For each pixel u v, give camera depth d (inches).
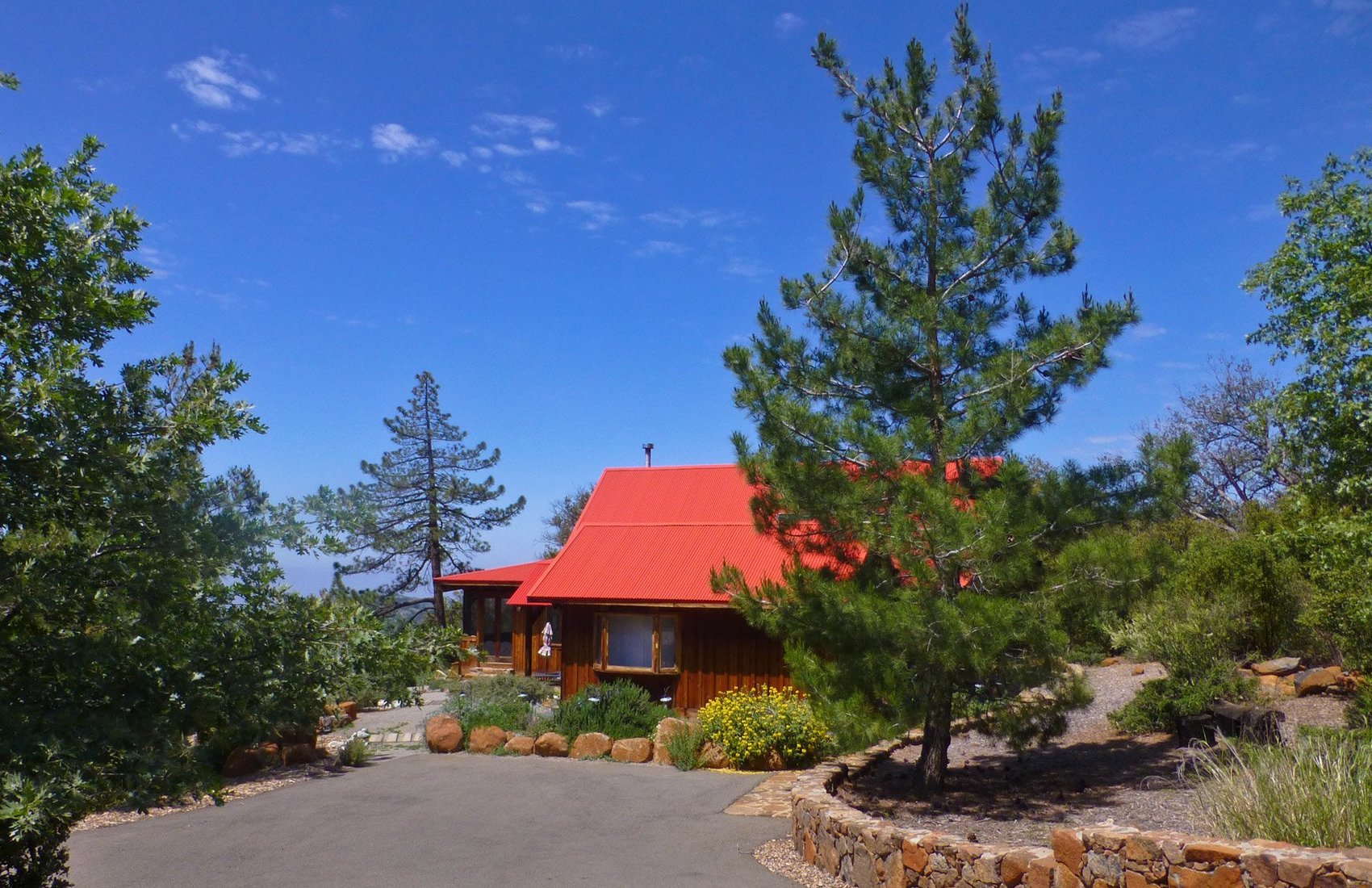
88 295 206.7
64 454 195.8
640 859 375.9
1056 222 469.1
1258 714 477.7
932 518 397.7
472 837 417.1
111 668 200.8
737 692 652.7
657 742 604.7
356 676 222.4
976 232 474.9
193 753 200.2
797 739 565.0
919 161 490.6
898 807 426.3
